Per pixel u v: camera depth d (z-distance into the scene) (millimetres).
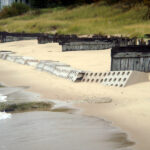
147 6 128500
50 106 29688
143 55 38312
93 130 22328
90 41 70125
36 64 57344
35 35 110188
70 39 77438
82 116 25953
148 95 30547
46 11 184625
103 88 35406
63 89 37000
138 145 19297
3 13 199000
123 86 34656
